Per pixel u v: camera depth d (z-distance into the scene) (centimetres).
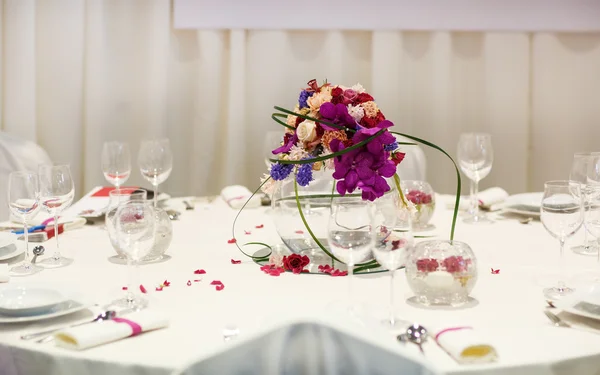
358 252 121
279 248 174
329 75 389
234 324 119
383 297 135
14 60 365
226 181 391
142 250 131
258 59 385
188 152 394
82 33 374
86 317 123
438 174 400
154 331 117
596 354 106
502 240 186
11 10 362
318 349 89
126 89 382
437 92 391
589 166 179
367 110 149
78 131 381
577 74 396
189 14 376
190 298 135
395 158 153
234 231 197
